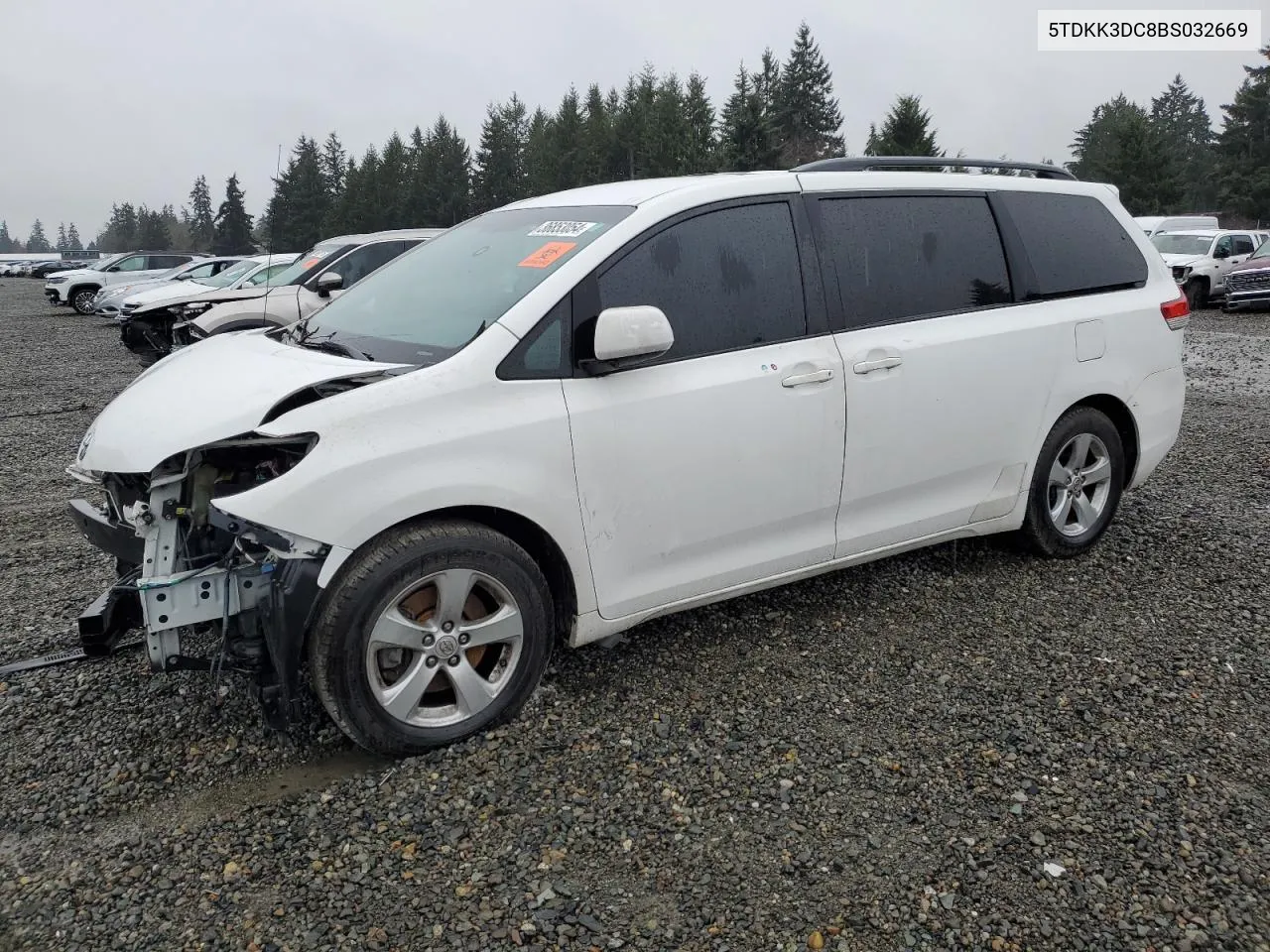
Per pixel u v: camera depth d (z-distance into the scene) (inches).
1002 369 173.2
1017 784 119.5
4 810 117.1
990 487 178.4
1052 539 190.4
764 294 150.0
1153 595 177.0
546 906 99.7
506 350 128.7
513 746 128.4
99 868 106.5
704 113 2465.6
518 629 131.9
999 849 107.7
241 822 113.5
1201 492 244.4
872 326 159.9
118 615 128.3
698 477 142.3
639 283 139.3
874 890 101.8
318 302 443.2
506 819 113.4
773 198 154.1
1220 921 96.7
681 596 147.0
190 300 454.6
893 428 160.9
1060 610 171.0
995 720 134.5
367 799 117.2
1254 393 407.8
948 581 184.4
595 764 124.6
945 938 95.2
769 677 147.6
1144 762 124.0
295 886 103.0
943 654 154.9
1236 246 889.5
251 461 125.5
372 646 120.8
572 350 133.1
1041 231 185.8
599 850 108.3
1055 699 140.1
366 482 117.7
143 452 119.6
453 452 123.0
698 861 106.6
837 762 125.0
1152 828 110.8
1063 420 186.7
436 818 113.7
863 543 164.2
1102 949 93.6
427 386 123.0
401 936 95.8
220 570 120.6
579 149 2682.1
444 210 2851.9
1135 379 194.5
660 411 137.6
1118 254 197.3
